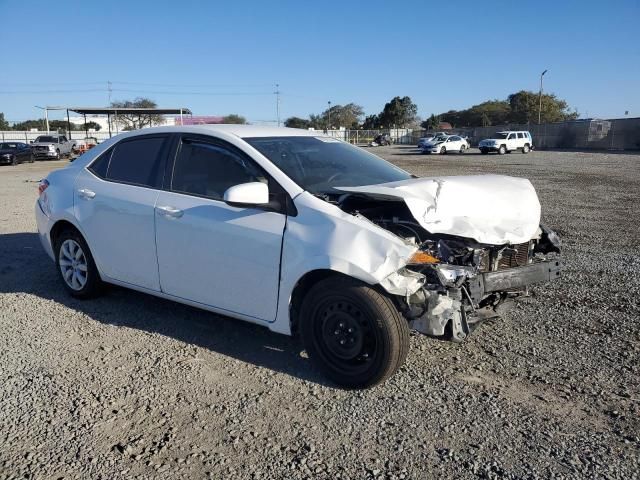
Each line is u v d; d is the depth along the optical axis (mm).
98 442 3127
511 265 4117
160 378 3875
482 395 3611
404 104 100438
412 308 3584
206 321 4934
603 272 6449
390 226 3828
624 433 3170
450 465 2904
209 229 4176
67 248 5477
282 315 3889
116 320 4961
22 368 4039
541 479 2781
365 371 3621
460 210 3781
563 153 40125
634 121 42438
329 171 4301
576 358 4137
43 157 38719
